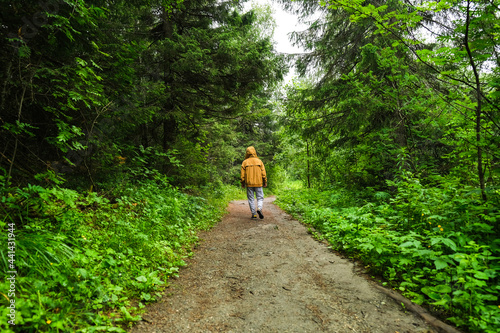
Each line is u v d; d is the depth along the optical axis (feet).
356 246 11.41
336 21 24.61
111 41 14.70
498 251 8.52
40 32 10.29
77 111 12.82
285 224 19.58
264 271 10.53
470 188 11.87
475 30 9.80
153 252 10.73
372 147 21.15
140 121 17.54
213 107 29.01
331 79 25.58
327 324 6.79
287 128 28.50
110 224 11.76
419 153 21.68
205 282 9.62
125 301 7.27
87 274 7.09
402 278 8.96
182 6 21.85
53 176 9.53
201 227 18.10
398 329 6.43
